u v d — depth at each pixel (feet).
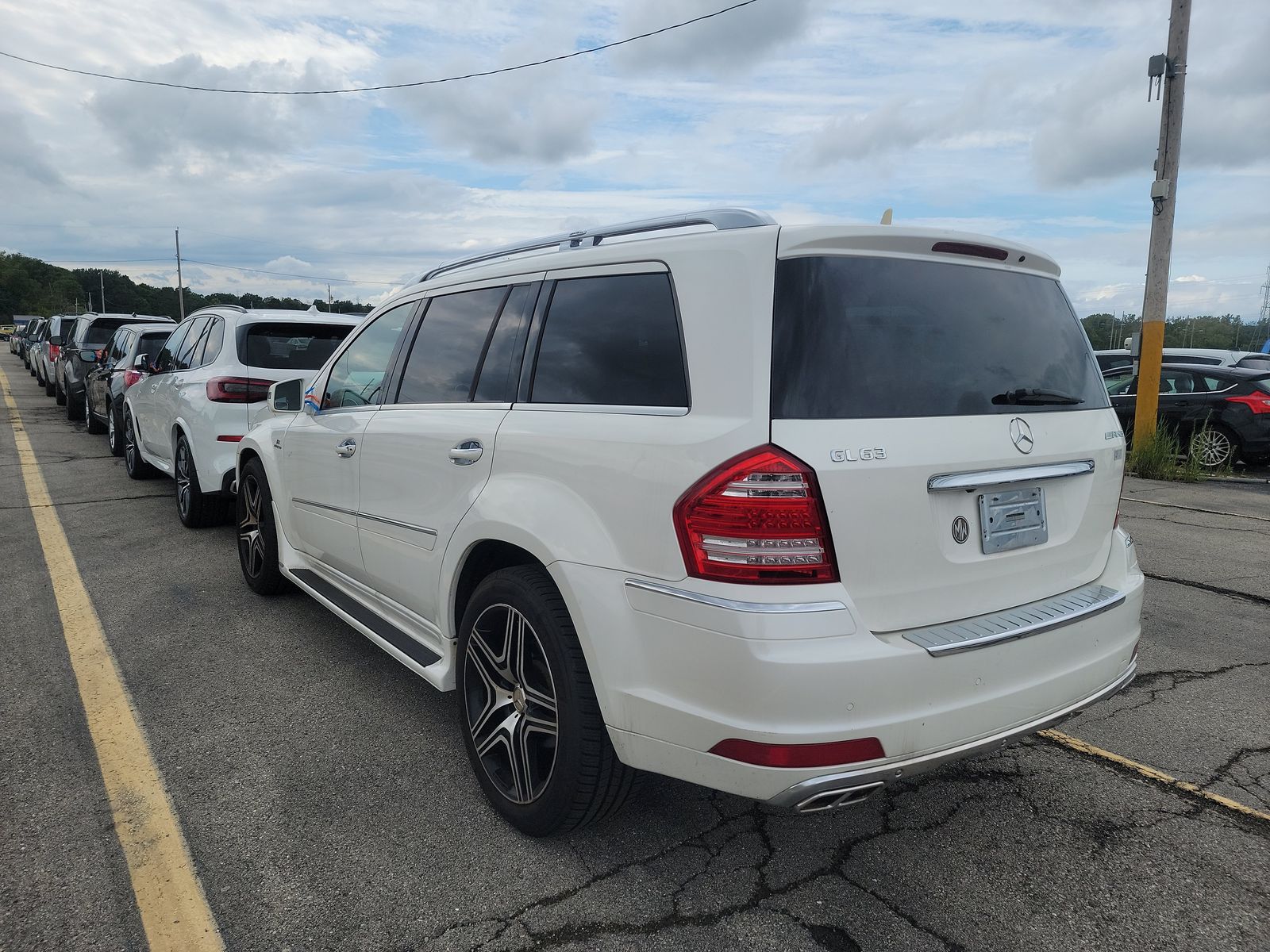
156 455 25.77
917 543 7.12
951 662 6.98
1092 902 7.89
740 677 6.54
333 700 12.00
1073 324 9.38
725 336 7.14
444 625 9.84
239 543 16.97
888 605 7.02
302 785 9.71
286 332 21.44
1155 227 36.47
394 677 12.82
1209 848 8.80
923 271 7.88
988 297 8.38
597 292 8.64
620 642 7.31
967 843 8.84
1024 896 7.97
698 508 6.78
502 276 10.18
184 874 8.03
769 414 6.73
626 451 7.47
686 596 6.82
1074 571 8.73
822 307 7.07
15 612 15.39
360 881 7.98
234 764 10.15
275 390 14.82
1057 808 9.57
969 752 7.22
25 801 9.22
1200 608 17.13
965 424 7.54
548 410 8.70
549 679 8.22
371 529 11.69
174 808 9.18
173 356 25.09
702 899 7.82
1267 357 43.16
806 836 8.91
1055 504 8.45
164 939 7.16
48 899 7.63
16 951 6.97
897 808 9.54
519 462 8.66
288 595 16.74
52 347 58.34
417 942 7.19
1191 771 10.45
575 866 8.30
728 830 9.01
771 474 6.57
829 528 6.67
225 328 21.33
